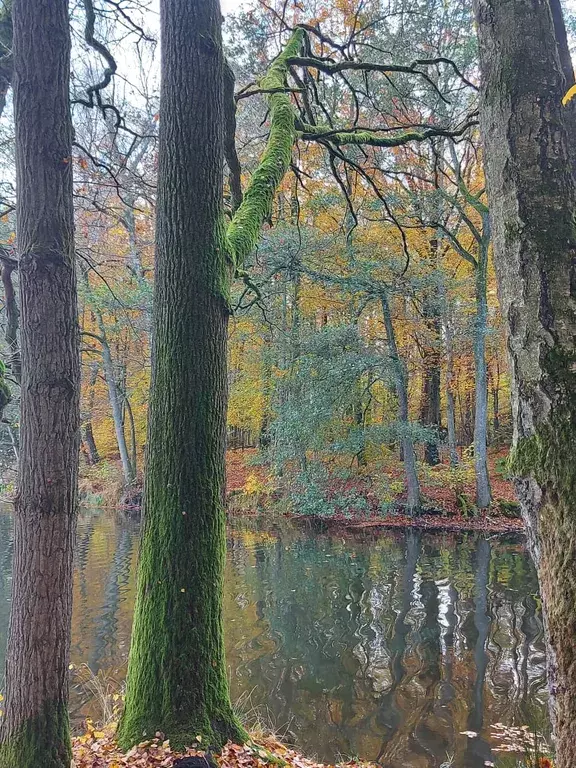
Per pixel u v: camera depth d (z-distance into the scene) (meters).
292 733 5.35
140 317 16.27
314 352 16.09
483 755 4.89
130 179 7.80
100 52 5.28
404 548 13.68
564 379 1.90
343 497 16.83
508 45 2.14
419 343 17.44
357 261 14.77
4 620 8.62
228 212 5.75
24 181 2.85
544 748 4.87
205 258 4.20
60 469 2.81
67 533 2.85
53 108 2.86
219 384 4.25
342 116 13.98
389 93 12.12
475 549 13.30
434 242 16.67
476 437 16.53
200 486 4.07
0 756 2.73
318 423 15.91
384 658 7.10
